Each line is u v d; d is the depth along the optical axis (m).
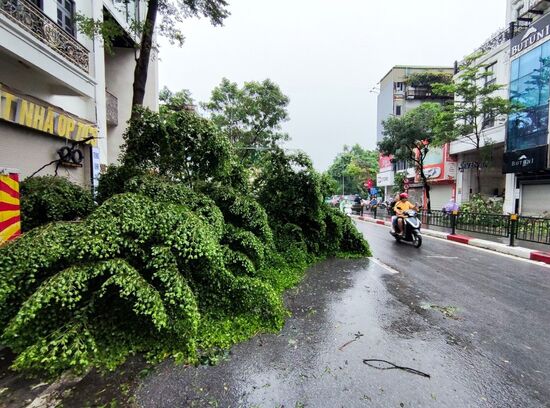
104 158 9.87
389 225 15.88
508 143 14.52
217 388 2.42
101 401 2.25
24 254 2.63
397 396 2.33
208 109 21.52
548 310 4.05
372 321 3.69
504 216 9.98
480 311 4.00
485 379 2.54
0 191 3.59
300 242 6.84
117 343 2.83
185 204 3.88
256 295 3.66
